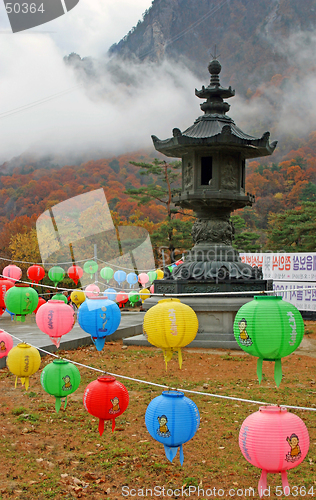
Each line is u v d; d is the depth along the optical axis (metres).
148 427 4.51
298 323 4.56
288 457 3.81
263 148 12.80
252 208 60.12
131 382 9.38
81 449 6.19
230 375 10.04
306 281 20.20
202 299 13.20
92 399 5.03
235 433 6.68
